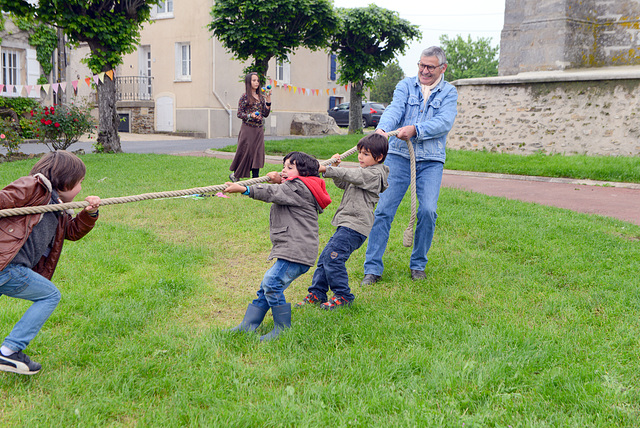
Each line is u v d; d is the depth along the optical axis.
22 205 2.58
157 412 2.48
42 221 2.69
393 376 2.87
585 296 4.10
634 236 6.03
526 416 2.47
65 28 12.88
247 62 23.45
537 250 5.29
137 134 23.12
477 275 4.66
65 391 2.67
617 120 12.61
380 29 21.39
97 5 13.23
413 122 4.62
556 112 13.47
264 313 3.49
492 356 3.07
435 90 4.59
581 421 2.42
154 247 5.27
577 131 13.20
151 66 23.28
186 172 9.86
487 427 2.41
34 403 2.58
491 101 14.54
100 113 13.87
